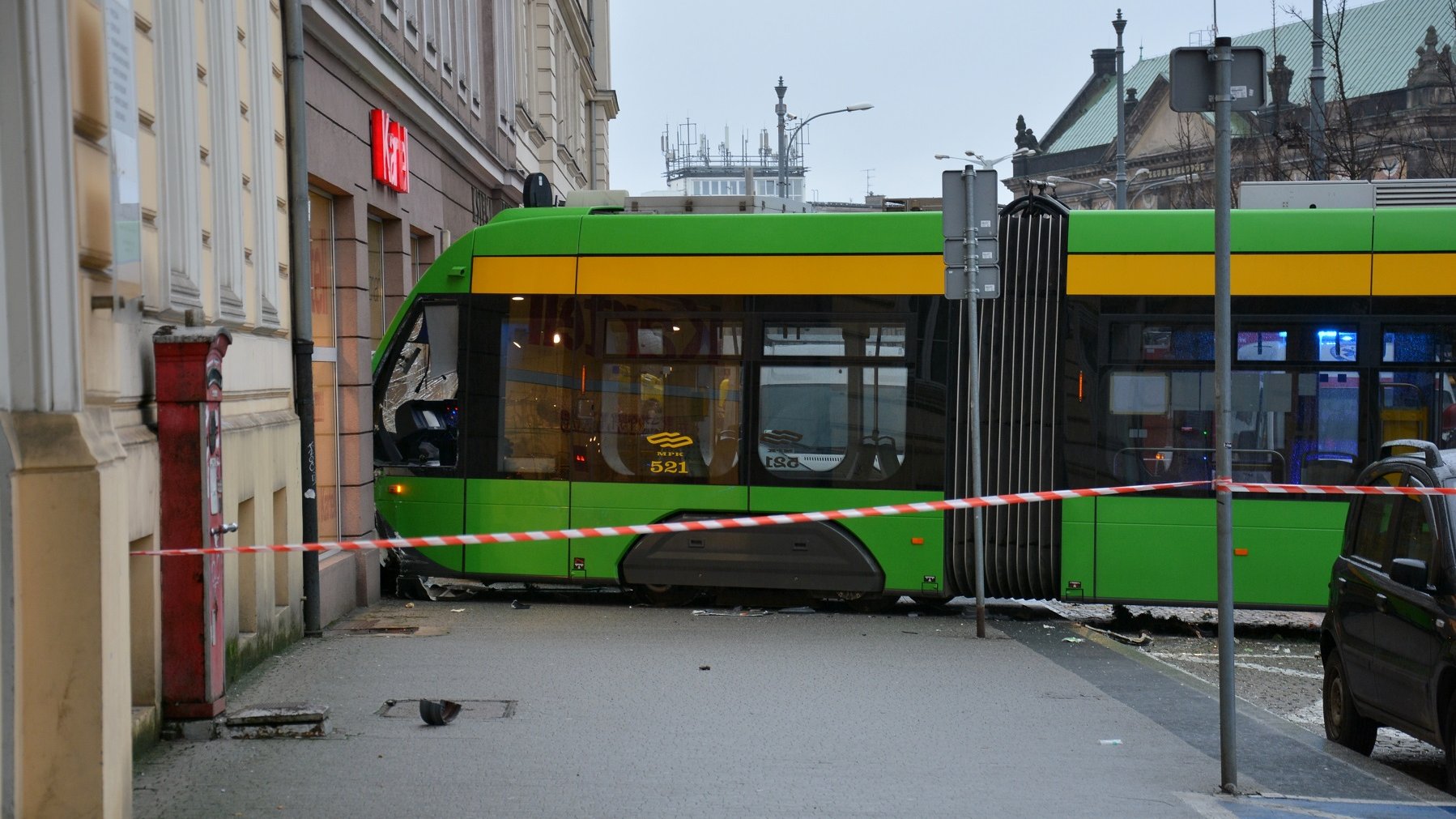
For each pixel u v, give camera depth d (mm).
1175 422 12789
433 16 18375
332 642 11117
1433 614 7371
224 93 9734
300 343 11469
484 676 9766
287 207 11430
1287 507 12570
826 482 13086
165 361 7652
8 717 5438
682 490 13250
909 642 11797
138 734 7258
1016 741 8125
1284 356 12680
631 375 13367
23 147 5547
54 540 5547
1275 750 8023
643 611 13383
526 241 13602
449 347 13734
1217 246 6992
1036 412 12969
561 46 36438
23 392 5625
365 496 13523
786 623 12742
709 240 13320
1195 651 12570
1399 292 12578
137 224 7262
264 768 7082
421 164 17891
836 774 7195
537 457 13500
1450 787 7168
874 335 13086
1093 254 12930
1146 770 7434
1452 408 12531
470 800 6508
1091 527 12844
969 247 11930
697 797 6656
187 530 7691
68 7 5836
